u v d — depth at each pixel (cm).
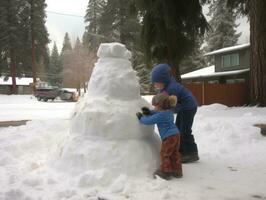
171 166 487
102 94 520
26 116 1705
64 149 507
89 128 501
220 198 426
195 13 1627
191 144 596
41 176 476
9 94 5097
